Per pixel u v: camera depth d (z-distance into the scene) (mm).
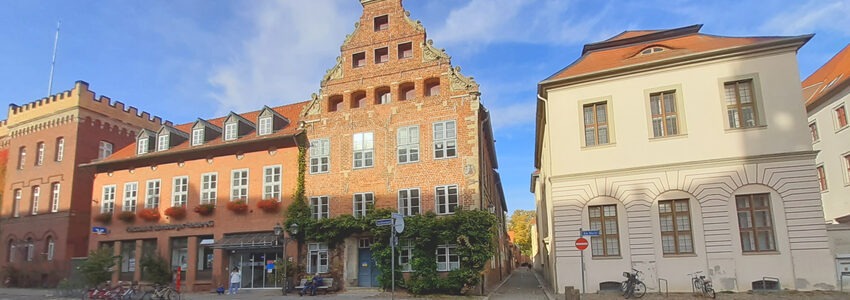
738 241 19094
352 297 22734
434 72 26688
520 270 68688
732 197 19484
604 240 20719
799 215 18656
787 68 19797
